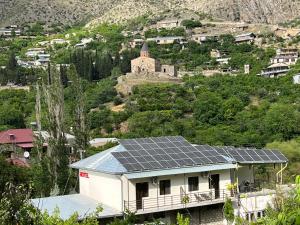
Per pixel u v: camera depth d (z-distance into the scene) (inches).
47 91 1957.4
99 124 4030.5
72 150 2032.5
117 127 3976.4
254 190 1658.5
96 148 2613.2
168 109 4151.1
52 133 1902.1
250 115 3673.7
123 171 1423.5
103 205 1485.0
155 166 1487.5
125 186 1429.6
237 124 3548.2
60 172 1862.7
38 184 1835.6
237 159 1620.3
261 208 1541.6
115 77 5743.1
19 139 3090.6
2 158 1836.9
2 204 653.3
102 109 4525.1
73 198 1560.0
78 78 2123.5
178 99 4365.2
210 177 1571.1
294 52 6451.8
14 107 4434.1
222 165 1582.2
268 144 2881.4
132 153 1546.5
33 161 2070.6
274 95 4249.5
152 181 1469.0
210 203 1533.0
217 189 1587.1
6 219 647.1
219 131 3403.1
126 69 6127.0
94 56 6806.1
